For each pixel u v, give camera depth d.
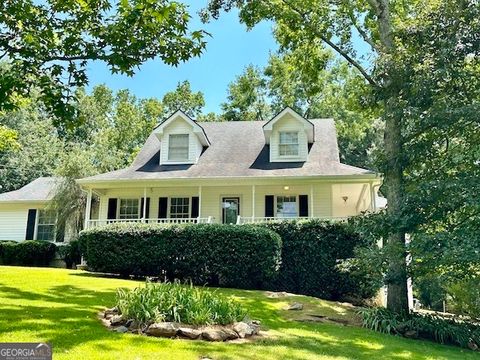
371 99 12.70
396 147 12.00
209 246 14.09
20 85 7.47
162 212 18.83
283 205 18.27
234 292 12.38
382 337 8.62
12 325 5.83
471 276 9.67
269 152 18.80
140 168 18.84
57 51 8.21
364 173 16.05
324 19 14.65
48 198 21.88
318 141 19.55
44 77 7.96
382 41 13.09
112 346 5.37
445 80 10.84
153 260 14.36
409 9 14.65
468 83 11.08
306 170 17.09
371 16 14.84
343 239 14.13
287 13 14.00
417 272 10.09
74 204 21.12
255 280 13.91
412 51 11.48
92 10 8.21
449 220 10.23
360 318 10.32
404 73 11.26
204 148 19.91
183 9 8.02
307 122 18.41
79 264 19.14
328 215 17.55
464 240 8.80
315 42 15.57
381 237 11.20
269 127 18.50
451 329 9.54
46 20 8.28
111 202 19.39
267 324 8.32
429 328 9.58
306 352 6.28
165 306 6.86
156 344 5.70
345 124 32.03
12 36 8.21
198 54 8.33
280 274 14.27
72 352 4.96
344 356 6.37
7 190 32.53
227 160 18.69
